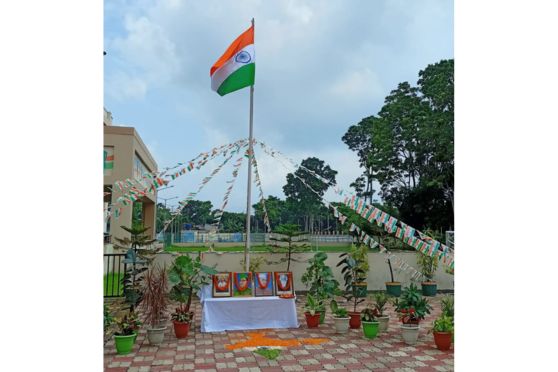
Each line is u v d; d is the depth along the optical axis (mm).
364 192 30062
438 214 20859
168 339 6410
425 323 7727
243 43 8031
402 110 22156
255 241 24828
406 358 5449
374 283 11305
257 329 7059
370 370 4988
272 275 7621
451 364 5199
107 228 14555
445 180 20453
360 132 30219
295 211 40906
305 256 10953
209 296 7387
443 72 20688
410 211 21688
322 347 5969
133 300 6621
